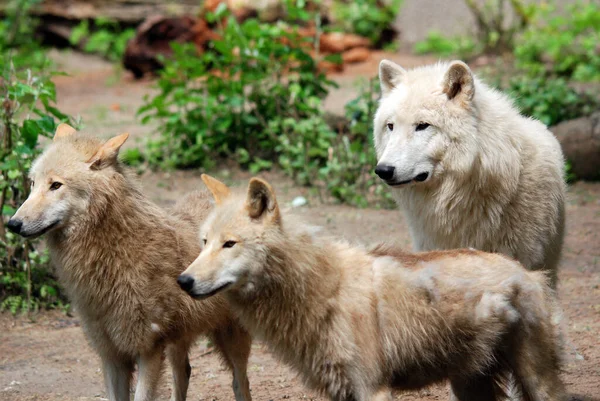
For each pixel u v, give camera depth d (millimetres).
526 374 8578
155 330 9359
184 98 21547
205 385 11086
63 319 13633
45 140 20469
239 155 21859
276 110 22172
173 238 9609
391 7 39094
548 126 21906
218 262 7809
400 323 8195
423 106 9953
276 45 22188
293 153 20812
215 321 9766
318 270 8070
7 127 13883
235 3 34188
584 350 11484
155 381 9422
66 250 9367
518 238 10070
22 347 12461
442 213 10062
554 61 32688
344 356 8023
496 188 9922
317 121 20812
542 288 8750
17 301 13789
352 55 35656
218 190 8414
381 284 8234
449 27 39688
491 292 8375
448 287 8328
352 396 8188
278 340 8219
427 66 10609
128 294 9273
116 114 27609
